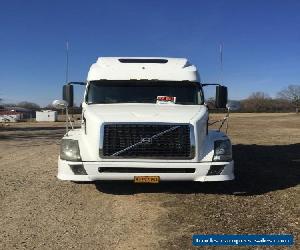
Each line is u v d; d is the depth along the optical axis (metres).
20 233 2.99
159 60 4.70
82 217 3.37
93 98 4.36
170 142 3.67
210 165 3.70
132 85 4.40
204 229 3.02
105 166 3.67
